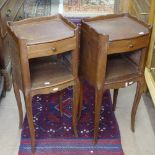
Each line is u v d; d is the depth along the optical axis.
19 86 1.84
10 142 2.03
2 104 2.41
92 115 2.27
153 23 2.23
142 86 1.94
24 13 3.95
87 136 2.07
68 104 2.40
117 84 1.81
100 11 4.42
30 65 1.88
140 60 1.85
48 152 1.95
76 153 1.94
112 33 1.73
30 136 2.01
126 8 3.58
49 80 1.77
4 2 2.43
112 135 2.09
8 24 1.75
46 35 1.66
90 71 1.82
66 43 1.65
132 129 2.13
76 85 1.85
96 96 1.82
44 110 2.33
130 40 1.68
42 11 4.32
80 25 1.80
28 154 1.93
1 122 2.21
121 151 1.96
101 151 1.96
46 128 2.14
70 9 4.46
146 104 2.41
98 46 1.64
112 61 1.97
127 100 2.47
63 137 2.06
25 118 2.23
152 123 2.22
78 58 1.80
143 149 1.99
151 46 2.30
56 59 1.96
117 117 2.28
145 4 2.51
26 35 1.65
